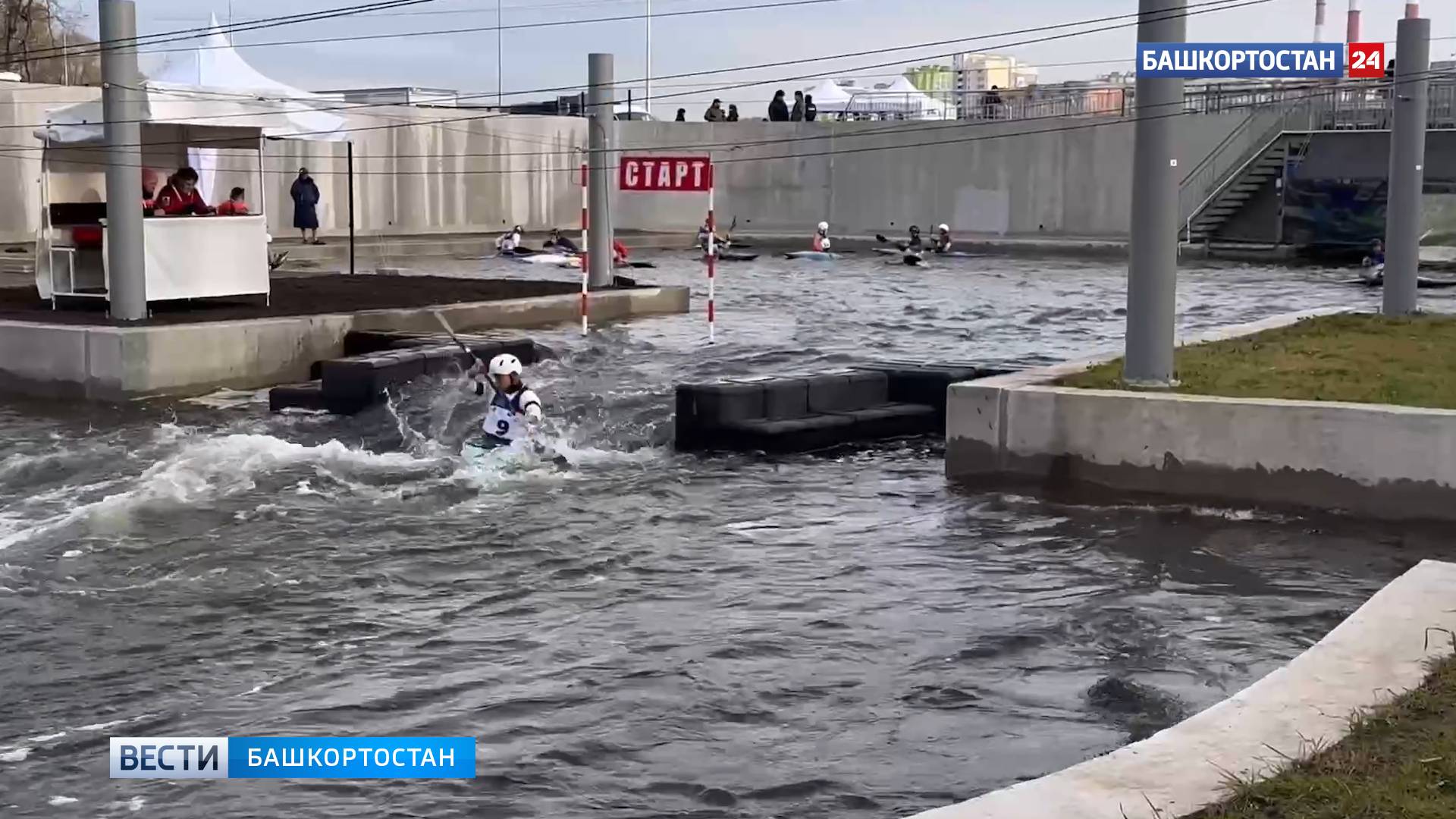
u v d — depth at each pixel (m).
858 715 7.90
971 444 13.88
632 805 6.77
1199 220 45.53
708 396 15.38
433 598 10.23
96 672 8.70
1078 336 24.78
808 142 50.97
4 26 51.38
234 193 23.25
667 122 51.84
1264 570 10.80
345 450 15.17
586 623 9.63
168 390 18.91
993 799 5.54
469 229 47.84
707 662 8.79
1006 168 48.41
